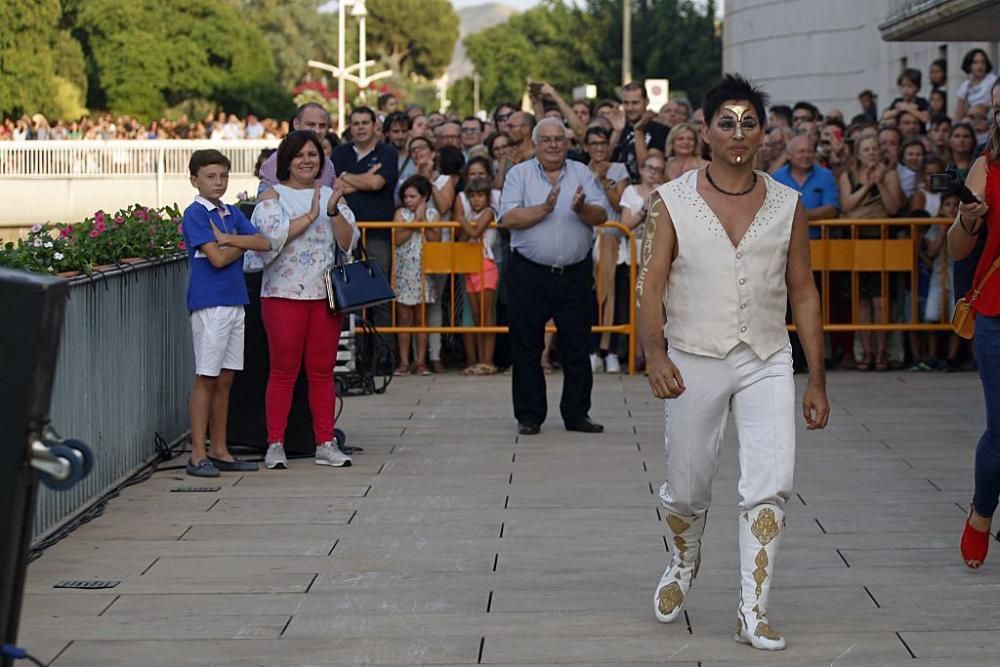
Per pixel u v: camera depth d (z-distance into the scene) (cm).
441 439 1088
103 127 4631
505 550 768
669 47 6072
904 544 775
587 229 1087
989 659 593
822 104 3225
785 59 3300
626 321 1423
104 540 791
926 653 601
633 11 6184
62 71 5766
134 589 700
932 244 1395
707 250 596
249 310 1012
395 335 1444
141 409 973
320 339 979
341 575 723
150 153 3744
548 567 735
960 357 1420
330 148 1498
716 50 6122
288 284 965
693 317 601
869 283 1406
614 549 769
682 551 638
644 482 934
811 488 910
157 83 6019
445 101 11081
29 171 3712
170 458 1012
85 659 602
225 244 928
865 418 1162
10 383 462
